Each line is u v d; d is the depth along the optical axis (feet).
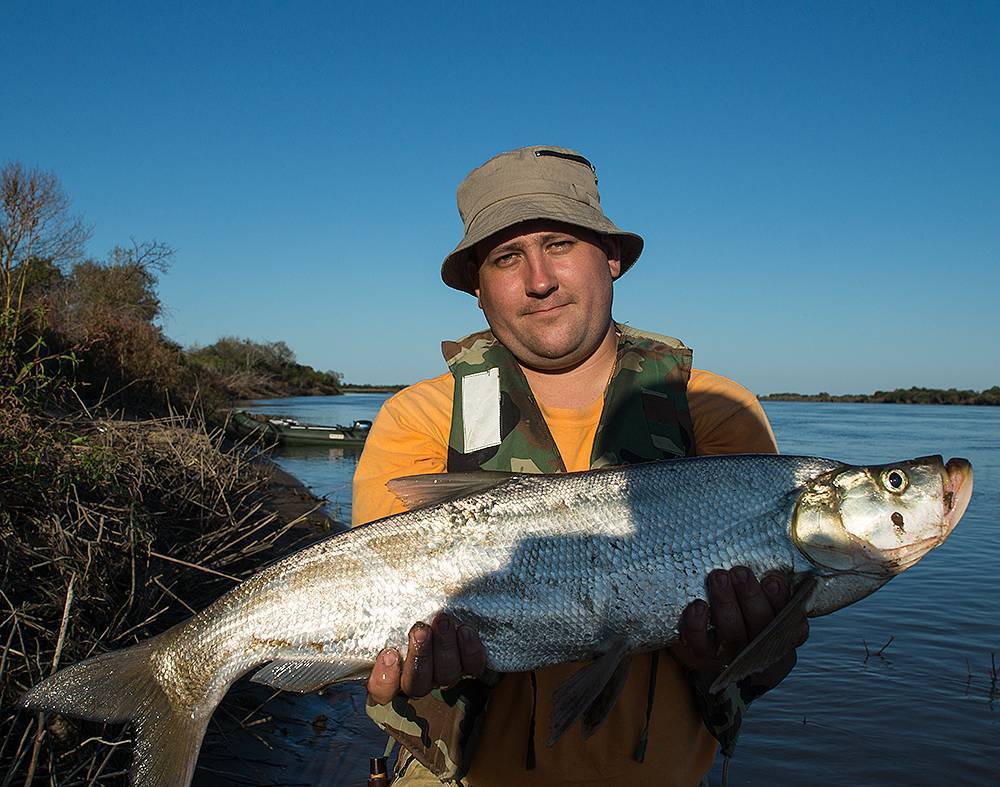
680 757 2.80
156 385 20.93
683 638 2.77
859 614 9.06
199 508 8.60
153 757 2.85
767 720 6.26
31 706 2.82
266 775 4.97
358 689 6.63
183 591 6.72
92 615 5.35
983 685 6.95
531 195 2.99
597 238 3.14
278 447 25.66
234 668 2.90
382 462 3.23
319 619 2.88
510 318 3.09
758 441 3.14
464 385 3.19
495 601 2.84
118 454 8.08
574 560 2.85
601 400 3.19
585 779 2.75
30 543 5.80
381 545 2.91
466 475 2.97
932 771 5.51
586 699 2.59
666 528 2.86
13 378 8.16
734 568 2.72
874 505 2.86
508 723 2.88
